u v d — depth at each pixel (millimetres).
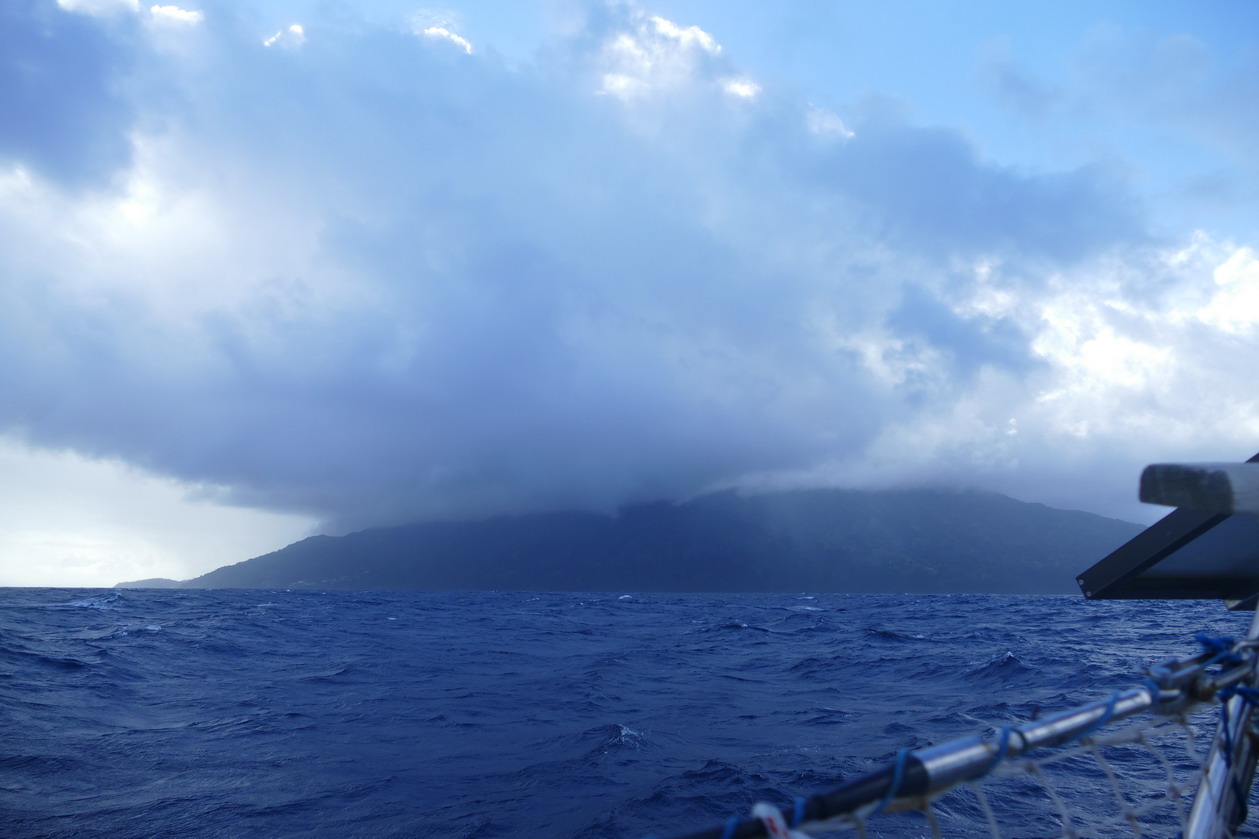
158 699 21016
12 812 11500
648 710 19562
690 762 14094
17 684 21625
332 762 14445
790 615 71812
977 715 17438
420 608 87750
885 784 1605
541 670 28156
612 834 10547
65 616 51969
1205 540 2955
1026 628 46312
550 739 16250
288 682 24516
